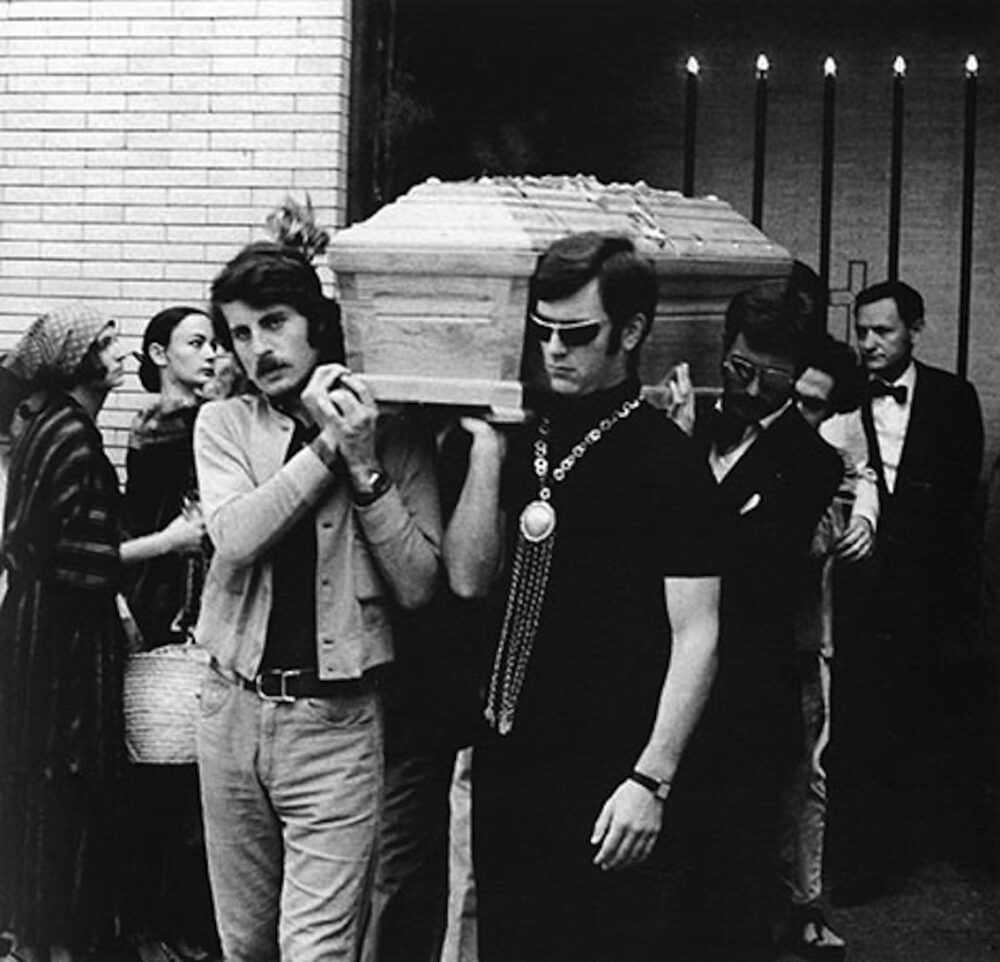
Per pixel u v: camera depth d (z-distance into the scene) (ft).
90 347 16.80
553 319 13.10
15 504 16.49
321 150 21.43
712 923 15.16
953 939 19.38
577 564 13.10
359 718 13.04
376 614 13.07
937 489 20.90
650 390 14.66
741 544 16.22
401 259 13.38
